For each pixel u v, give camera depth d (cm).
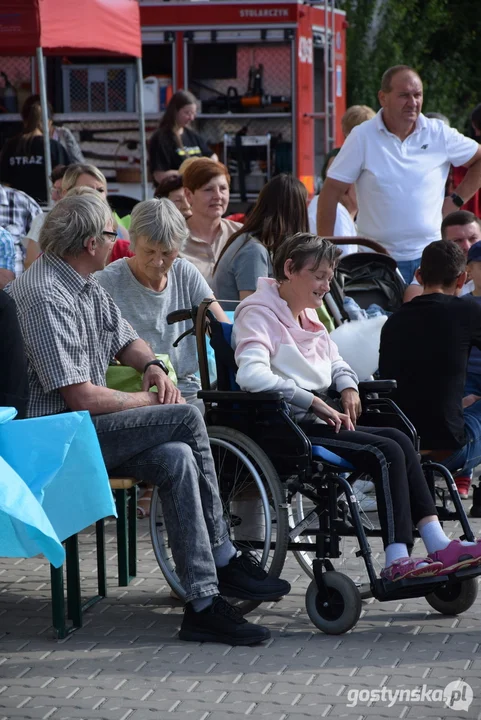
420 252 2184
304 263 1312
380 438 1266
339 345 1595
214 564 1241
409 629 1255
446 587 1295
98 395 1261
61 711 1037
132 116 3625
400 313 1527
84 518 1145
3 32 2452
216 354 1355
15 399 1189
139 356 1366
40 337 1241
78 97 3662
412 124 2161
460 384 1510
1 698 1070
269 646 1206
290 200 1684
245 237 1698
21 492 1023
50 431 1107
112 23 2731
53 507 1142
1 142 3675
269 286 1349
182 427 1261
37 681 1112
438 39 5888
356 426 1334
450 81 5647
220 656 1178
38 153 3044
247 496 1362
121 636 1244
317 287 1320
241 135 3706
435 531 1260
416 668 1134
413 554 1532
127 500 1463
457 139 2191
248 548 1352
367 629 1258
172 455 1234
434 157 2177
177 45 3647
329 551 1262
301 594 1393
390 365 1521
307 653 1184
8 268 1870
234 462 1341
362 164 2173
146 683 1104
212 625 1216
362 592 1347
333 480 1237
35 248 2031
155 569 1502
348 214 2319
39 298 1245
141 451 1255
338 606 1236
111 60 3644
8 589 1420
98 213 1282
